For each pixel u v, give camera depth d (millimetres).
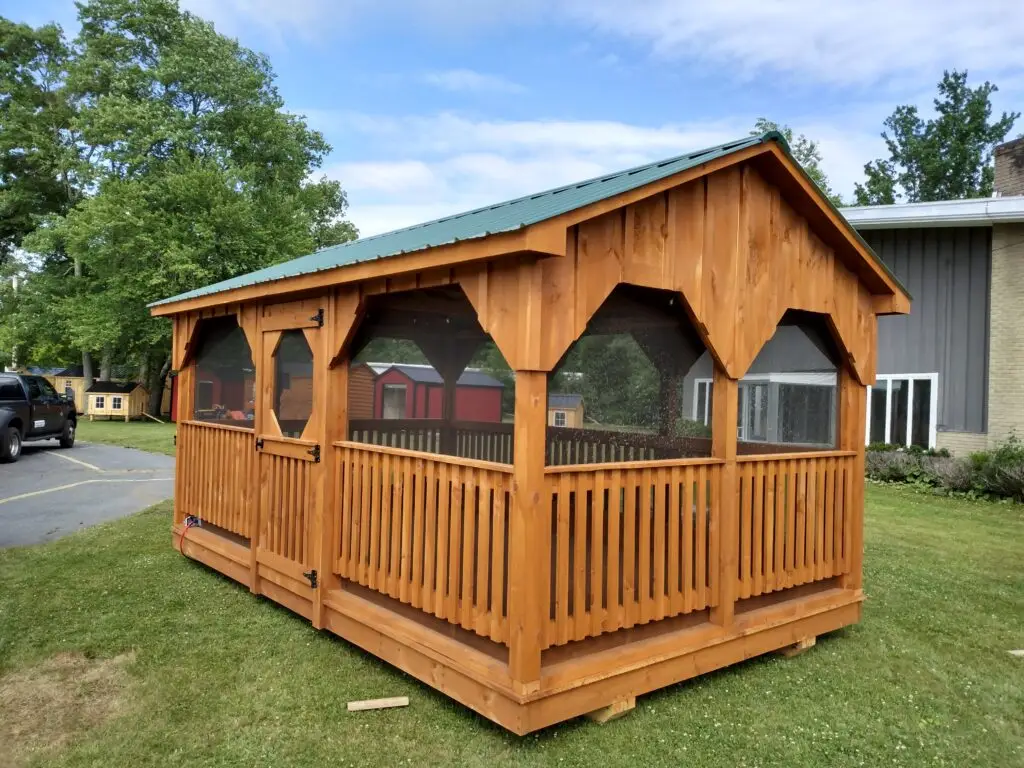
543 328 2904
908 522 8398
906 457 11414
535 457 2918
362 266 3652
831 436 4715
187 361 6305
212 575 5582
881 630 4656
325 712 3283
